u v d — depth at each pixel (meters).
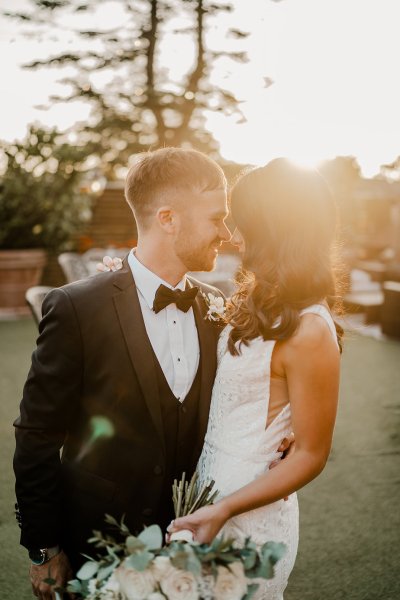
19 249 9.30
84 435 1.51
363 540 2.84
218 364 1.56
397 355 6.62
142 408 1.49
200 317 1.61
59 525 1.50
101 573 1.15
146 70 12.19
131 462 1.49
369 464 3.71
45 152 9.64
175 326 1.55
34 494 1.45
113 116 12.17
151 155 1.57
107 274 1.56
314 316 1.34
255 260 1.42
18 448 1.46
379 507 3.16
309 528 2.96
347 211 15.10
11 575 2.55
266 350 1.38
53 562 1.51
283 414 1.43
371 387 5.39
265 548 1.18
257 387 1.42
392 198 14.53
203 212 1.50
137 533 1.51
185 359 1.56
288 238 1.38
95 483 1.50
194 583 1.14
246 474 1.42
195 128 12.39
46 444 1.46
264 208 1.40
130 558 1.12
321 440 1.34
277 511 1.47
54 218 9.41
